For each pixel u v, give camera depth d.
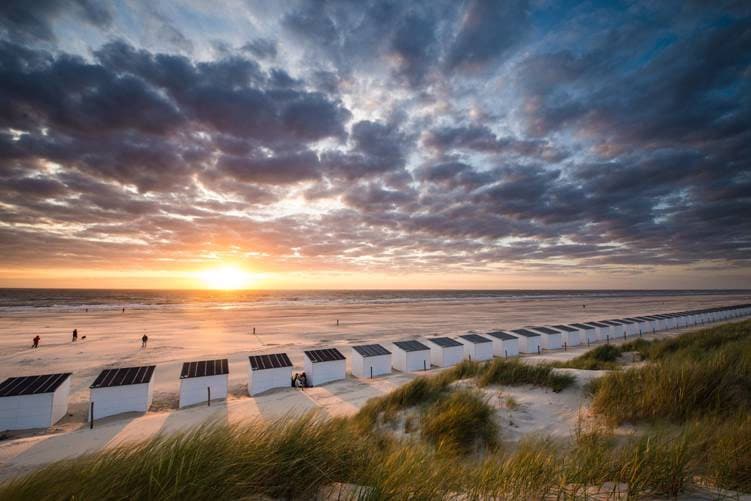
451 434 7.43
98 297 150.25
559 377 10.94
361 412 10.89
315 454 4.03
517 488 3.63
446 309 89.88
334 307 97.31
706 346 18.73
